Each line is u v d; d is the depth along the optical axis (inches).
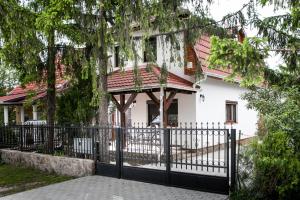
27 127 470.3
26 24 376.8
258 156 238.8
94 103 401.7
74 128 402.9
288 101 266.5
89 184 331.6
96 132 378.6
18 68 449.1
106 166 365.1
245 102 697.6
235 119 668.7
